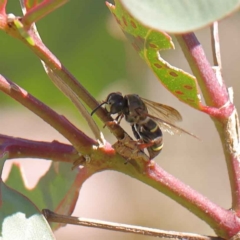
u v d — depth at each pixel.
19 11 0.23
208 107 0.22
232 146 0.22
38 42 0.21
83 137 0.21
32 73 0.24
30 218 0.21
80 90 0.21
